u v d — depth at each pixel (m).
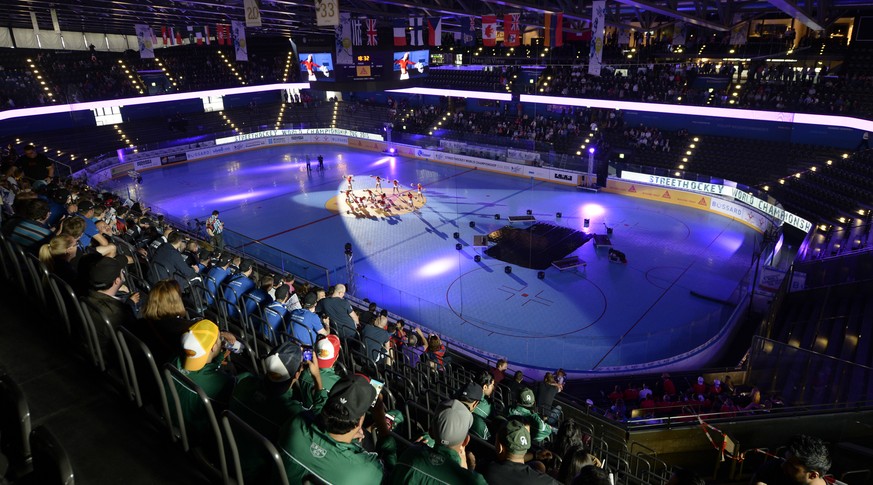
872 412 10.71
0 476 3.52
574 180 41.78
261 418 3.95
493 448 5.73
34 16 43.12
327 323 9.17
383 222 34.72
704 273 26.75
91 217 9.52
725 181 34.25
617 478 8.31
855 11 35.19
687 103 37.62
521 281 26.31
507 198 39.31
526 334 21.81
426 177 45.47
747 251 29.11
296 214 36.56
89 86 46.50
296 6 32.50
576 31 42.81
